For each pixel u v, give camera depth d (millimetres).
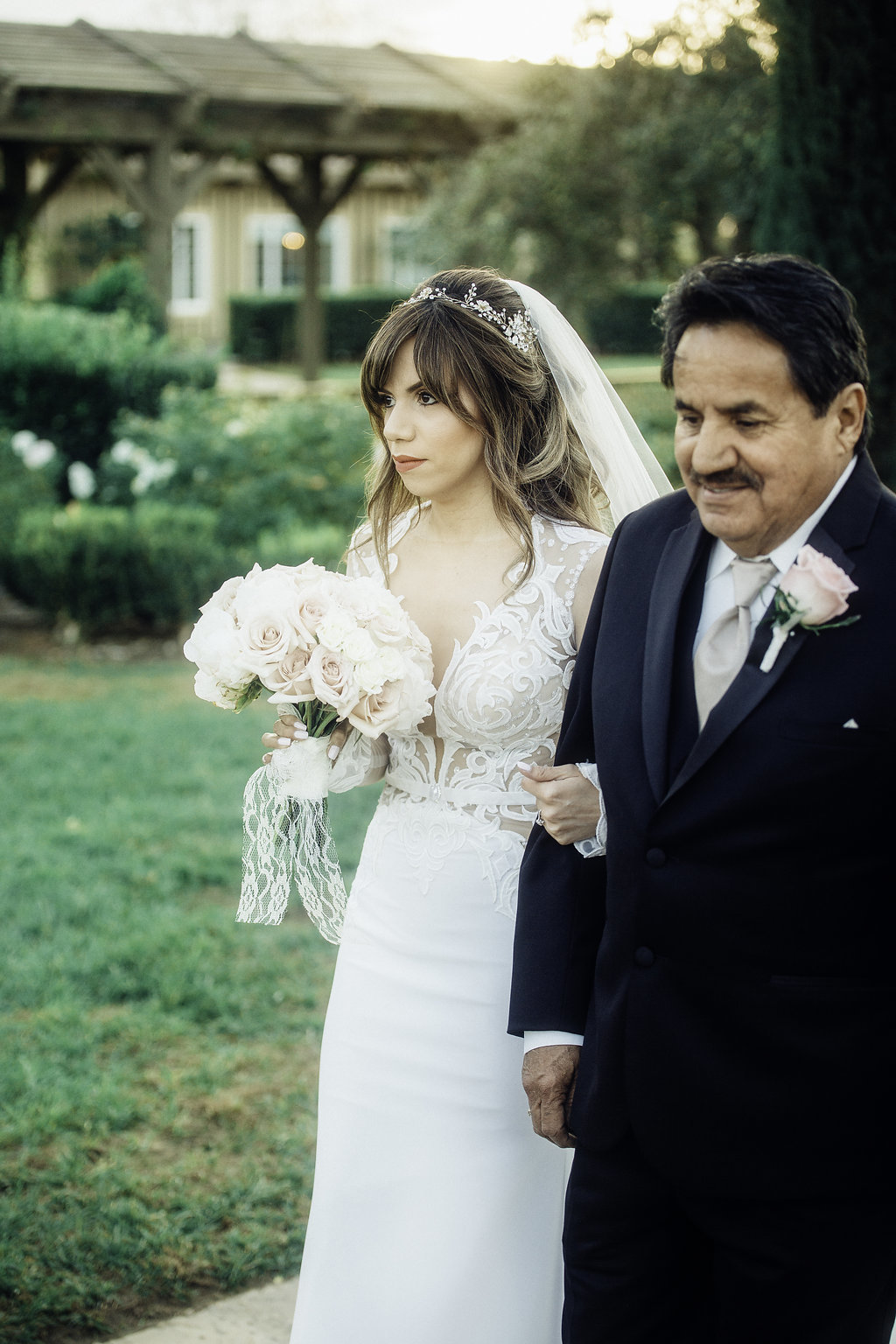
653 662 1691
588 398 2316
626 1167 1767
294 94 15961
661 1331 1823
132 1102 3447
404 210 27781
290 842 2146
